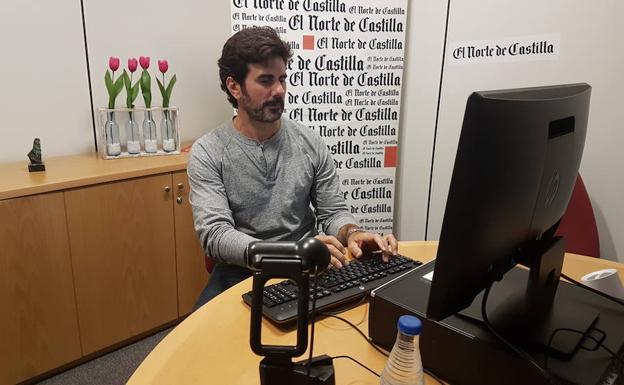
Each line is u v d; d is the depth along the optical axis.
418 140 2.54
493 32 2.13
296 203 1.59
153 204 2.10
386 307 0.80
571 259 1.26
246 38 1.44
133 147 2.31
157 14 2.54
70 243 1.86
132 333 2.16
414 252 1.31
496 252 0.66
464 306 0.70
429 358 0.75
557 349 0.68
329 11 2.34
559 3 1.91
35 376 1.87
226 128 1.56
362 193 2.59
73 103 2.29
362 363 0.78
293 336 0.86
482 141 0.55
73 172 1.94
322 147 1.67
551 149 0.67
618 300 0.84
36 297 1.80
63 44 2.21
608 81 1.83
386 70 2.45
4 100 2.08
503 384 0.68
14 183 1.74
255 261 0.57
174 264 2.24
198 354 0.81
